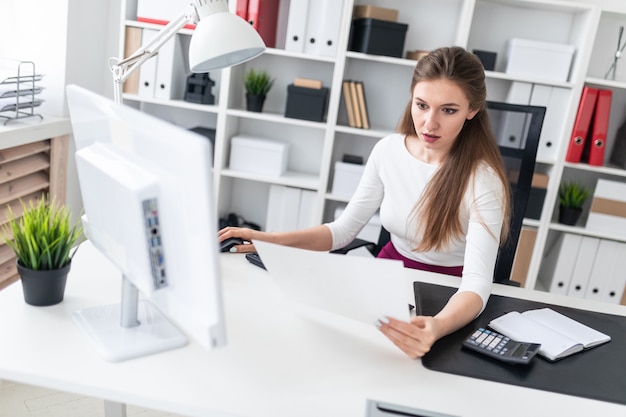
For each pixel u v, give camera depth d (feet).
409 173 6.00
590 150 9.51
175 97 10.20
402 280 3.52
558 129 9.50
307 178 10.46
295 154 10.93
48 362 3.41
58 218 4.13
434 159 5.92
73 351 3.55
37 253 3.96
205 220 2.81
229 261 5.29
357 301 3.85
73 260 4.83
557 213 10.55
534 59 9.36
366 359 3.91
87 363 3.45
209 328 2.95
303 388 3.49
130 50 9.73
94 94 3.67
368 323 4.08
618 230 9.68
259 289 4.79
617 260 9.79
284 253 3.81
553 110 9.44
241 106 10.70
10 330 3.69
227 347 3.83
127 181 3.24
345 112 10.57
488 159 5.51
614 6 9.69
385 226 6.24
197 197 2.80
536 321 4.66
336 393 3.48
